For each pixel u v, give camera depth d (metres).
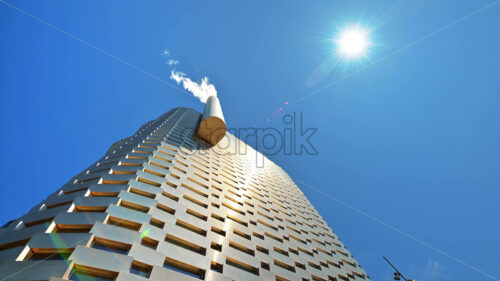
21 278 9.30
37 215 14.12
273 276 17.25
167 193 18.50
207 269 13.88
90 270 10.53
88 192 16.02
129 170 19.95
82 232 12.47
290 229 27.97
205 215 19.05
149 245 13.45
